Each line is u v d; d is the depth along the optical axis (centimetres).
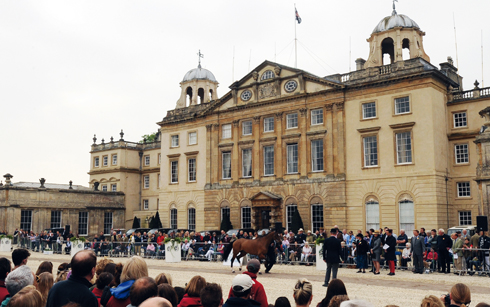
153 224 5738
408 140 4103
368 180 4244
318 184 4497
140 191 7456
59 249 4306
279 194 4750
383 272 2575
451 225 4078
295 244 3122
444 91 4275
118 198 7062
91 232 6456
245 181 5044
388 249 2439
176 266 3050
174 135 5838
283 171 4775
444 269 2505
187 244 3591
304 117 4678
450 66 4772
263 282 2203
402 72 4184
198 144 5553
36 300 580
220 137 5347
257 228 4831
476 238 2653
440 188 3969
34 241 4594
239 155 5122
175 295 715
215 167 5316
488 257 2375
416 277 2323
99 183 7544
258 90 5069
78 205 6331
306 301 748
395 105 4206
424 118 4022
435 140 3988
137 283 633
